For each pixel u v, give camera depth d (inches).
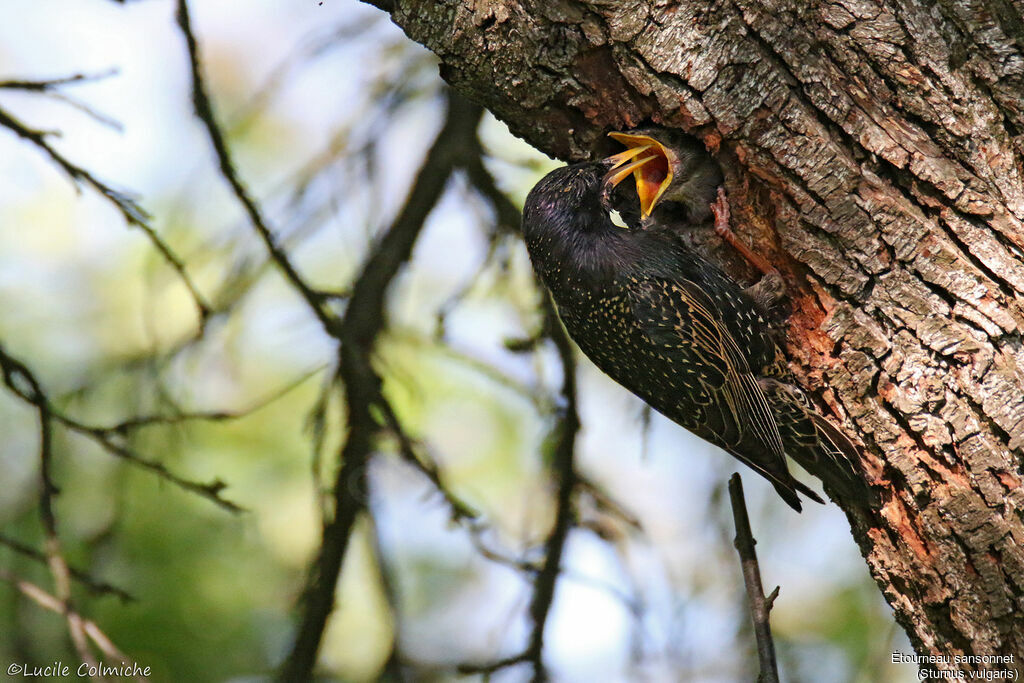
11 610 452.4
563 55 335.9
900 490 319.0
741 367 362.0
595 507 442.6
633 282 380.5
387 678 427.2
